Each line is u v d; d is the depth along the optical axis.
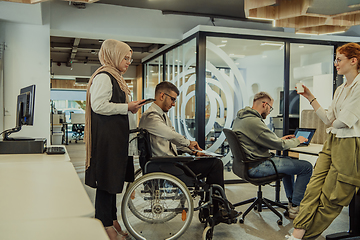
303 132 3.46
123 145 1.95
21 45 4.62
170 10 5.45
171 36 5.57
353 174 2.01
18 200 0.85
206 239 2.26
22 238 0.56
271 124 4.98
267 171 2.77
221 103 4.85
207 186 2.30
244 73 4.93
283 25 4.09
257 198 3.08
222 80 4.84
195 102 4.86
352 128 2.01
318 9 3.46
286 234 2.57
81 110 17.83
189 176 2.24
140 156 2.26
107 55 2.07
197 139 4.75
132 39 5.63
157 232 2.35
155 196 2.17
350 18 4.02
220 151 4.84
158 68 7.26
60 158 1.81
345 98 2.12
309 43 5.14
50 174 1.23
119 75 2.08
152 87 7.91
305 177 2.84
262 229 2.69
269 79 5.01
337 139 2.09
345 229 2.68
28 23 4.60
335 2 3.26
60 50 8.77
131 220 2.28
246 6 3.47
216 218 2.32
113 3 5.18
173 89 2.45
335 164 2.07
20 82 4.63
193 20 5.68
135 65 10.81
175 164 2.21
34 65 4.68
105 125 1.92
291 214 2.97
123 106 1.90
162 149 2.34
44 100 4.74
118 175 1.91
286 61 5.04
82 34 5.28
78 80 12.21
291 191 3.04
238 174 2.86
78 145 10.47
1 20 4.42
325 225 2.12
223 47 4.83
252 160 2.73
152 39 5.62
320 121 3.84
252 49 4.95
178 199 2.19
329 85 5.28
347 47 2.09
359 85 1.99
